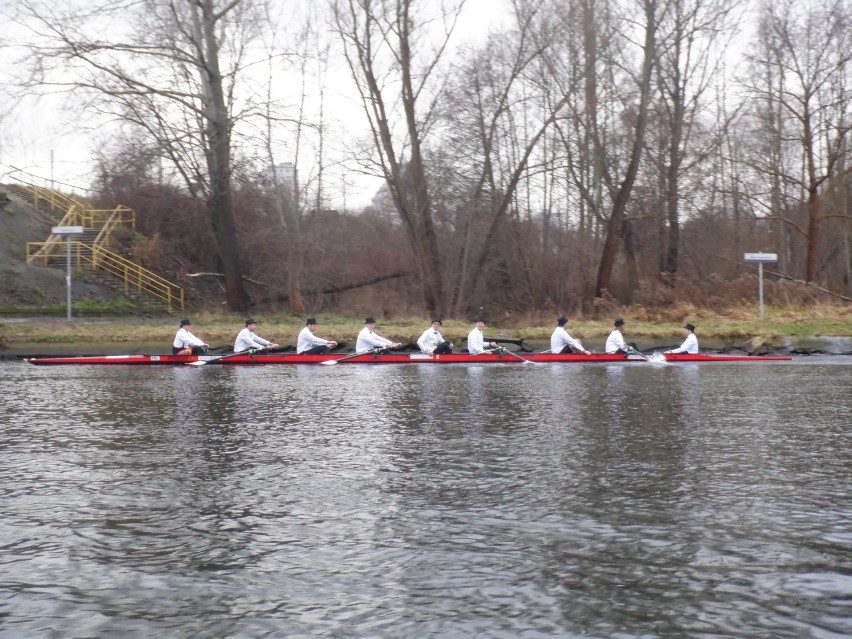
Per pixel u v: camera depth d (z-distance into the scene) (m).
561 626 6.44
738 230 42.34
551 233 41.38
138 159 33.94
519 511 9.15
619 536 8.31
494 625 6.46
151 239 42.22
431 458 11.69
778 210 39.91
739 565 7.54
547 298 39.47
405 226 38.38
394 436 13.37
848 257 41.22
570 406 16.48
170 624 6.54
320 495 9.84
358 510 9.24
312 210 39.06
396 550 7.99
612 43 35.81
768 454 11.77
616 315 35.66
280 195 37.94
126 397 18.31
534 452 12.02
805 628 6.37
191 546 8.16
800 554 7.79
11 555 7.95
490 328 34.72
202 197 38.34
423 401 17.42
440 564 7.63
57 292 36.47
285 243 38.91
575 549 7.96
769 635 6.27
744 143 40.75
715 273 38.03
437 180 37.59
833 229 44.53
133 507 9.42
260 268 42.94
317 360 26.48
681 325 32.44
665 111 37.97
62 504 9.54
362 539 8.30
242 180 36.06
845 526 8.55
